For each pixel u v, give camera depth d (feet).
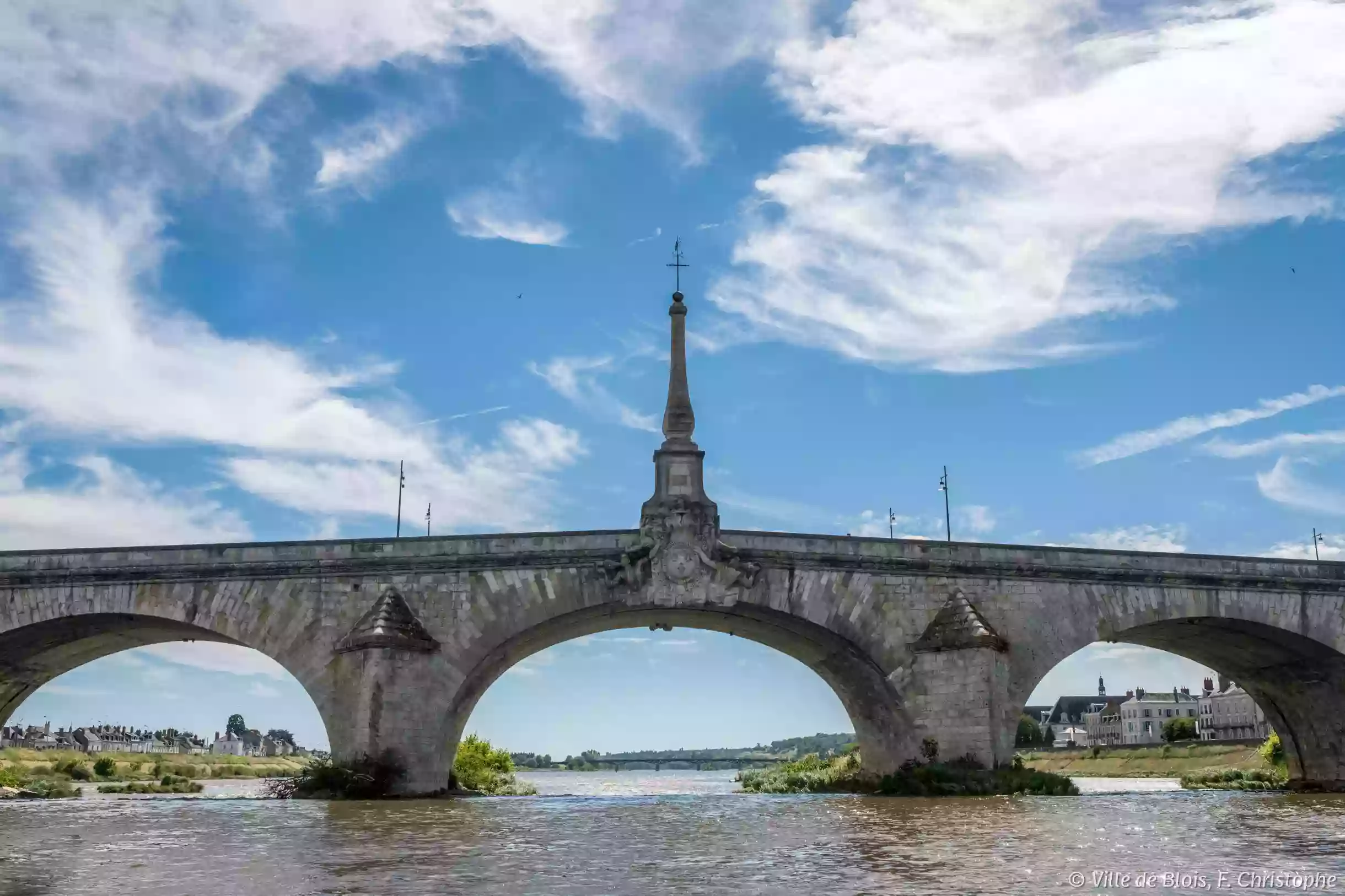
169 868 84.02
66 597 177.78
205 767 490.49
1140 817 128.88
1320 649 201.16
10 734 596.29
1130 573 192.44
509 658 190.39
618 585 178.70
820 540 185.06
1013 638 186.80
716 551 180.65
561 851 95.35
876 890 72.13
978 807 146.10
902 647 184.24
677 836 107.96
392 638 168.55
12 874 81.15
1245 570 197.47
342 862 87.81
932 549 187.62
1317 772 225.76
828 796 182.80
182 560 177.88
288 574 176.76
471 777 237.66
